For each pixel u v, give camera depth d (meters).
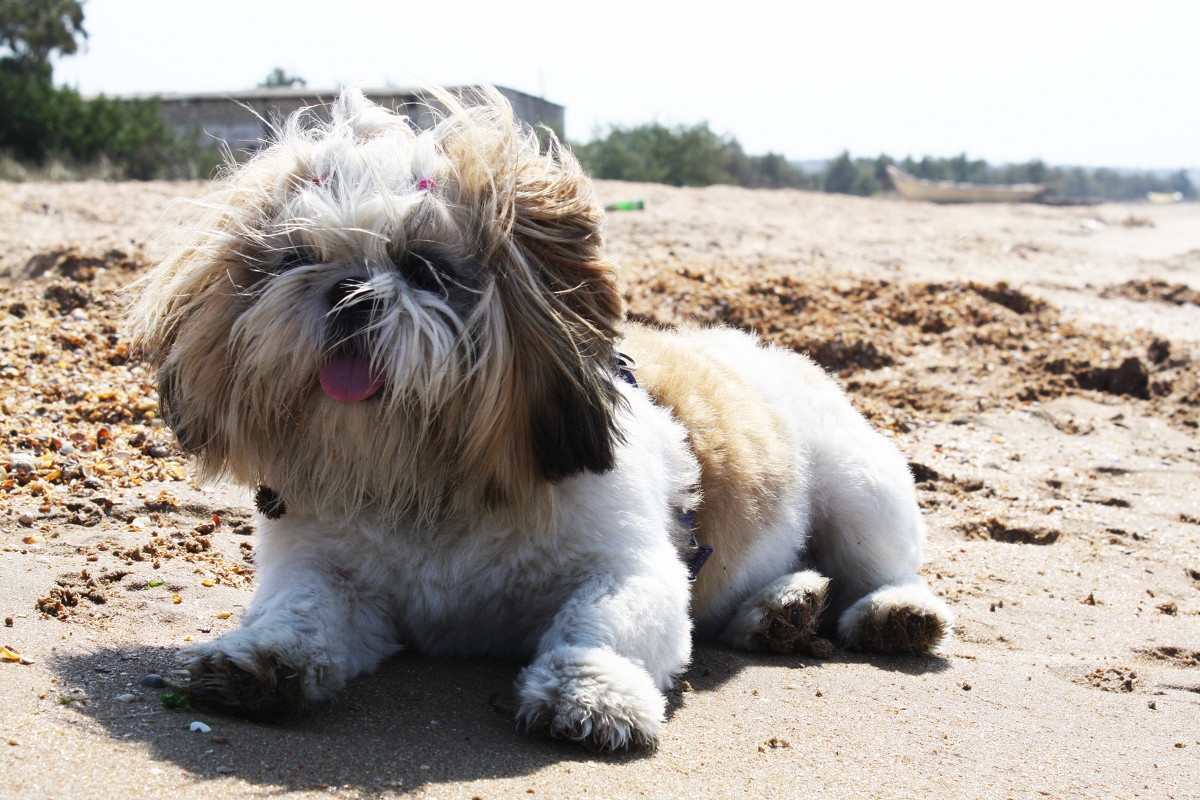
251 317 0.90
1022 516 1.58
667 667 0.98
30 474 1.32
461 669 1.01
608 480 1.00
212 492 1.33
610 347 0.96
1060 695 1.07
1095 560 1.44
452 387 0.90
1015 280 3.49
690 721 0.96
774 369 1.31
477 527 0.97
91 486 1.31
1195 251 4.77
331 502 0.97
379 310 0.89
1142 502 1.69
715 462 1.13
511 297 0.92
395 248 0.90
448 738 0.90
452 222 0.91
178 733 0.85
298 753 0.85
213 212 0.95
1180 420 2.17
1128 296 3.41
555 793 0.83
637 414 1.06
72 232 2.95
